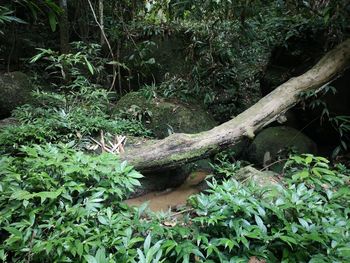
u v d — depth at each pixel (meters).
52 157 2.65
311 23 4.89
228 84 5.71
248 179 3.18
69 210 2.30
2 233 2.37
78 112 4.29
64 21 5.70
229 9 4.78
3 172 2.50
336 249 2.10
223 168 3.68
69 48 5.85
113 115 4.75
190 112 4.85
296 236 2.15
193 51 5.52
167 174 3.79
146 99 4.92
